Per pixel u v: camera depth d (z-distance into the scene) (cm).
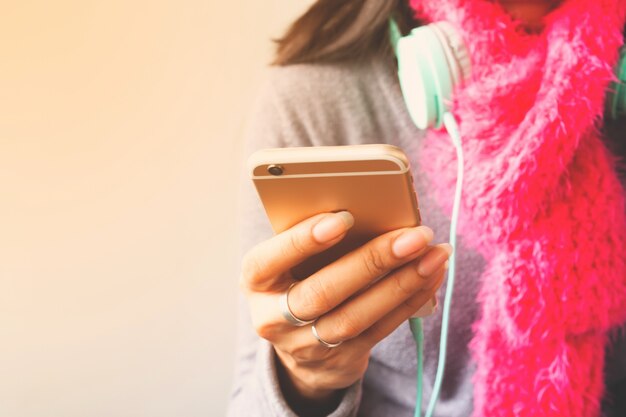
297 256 38
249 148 66
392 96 63
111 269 85
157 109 80
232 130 84
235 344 94
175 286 89
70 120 77
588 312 50
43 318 84
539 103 48
